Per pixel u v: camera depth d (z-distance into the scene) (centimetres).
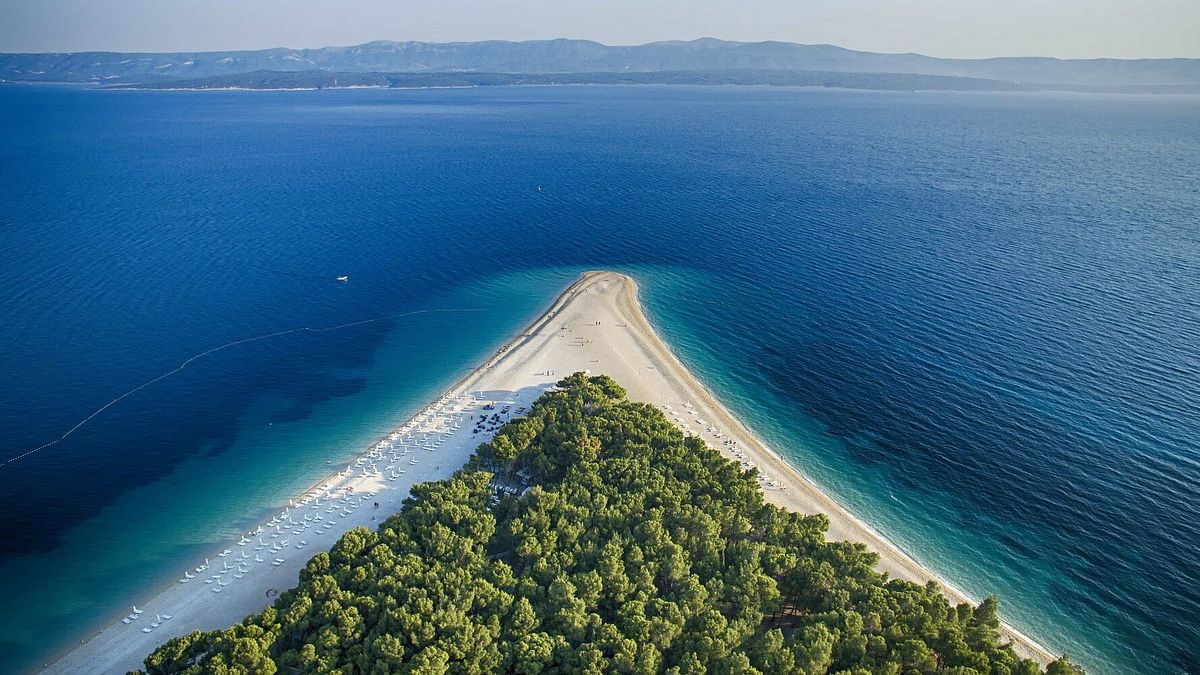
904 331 17300
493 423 13650
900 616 8469
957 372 15300
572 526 9806
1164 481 11738
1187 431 12888
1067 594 9831
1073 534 10819
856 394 14712
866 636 8131
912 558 10519
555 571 9019
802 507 11419
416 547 9419
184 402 14425
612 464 11275
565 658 7875
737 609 8794
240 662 7475
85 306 18500
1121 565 10250
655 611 8469
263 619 8119
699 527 9906
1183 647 9031
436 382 15412
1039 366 15312
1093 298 18688
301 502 11550
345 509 11369
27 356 15875
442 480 11900
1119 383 14525
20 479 12012
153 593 9788
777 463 12575
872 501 11712
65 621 9319
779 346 16838
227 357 16262
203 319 18050
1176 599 9688
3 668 8638
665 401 14488
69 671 8575
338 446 13150
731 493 10850
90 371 15388
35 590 9812
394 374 15738
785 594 9294
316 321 18188
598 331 17475
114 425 13575
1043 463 12325
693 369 15900
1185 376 14662
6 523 11031
